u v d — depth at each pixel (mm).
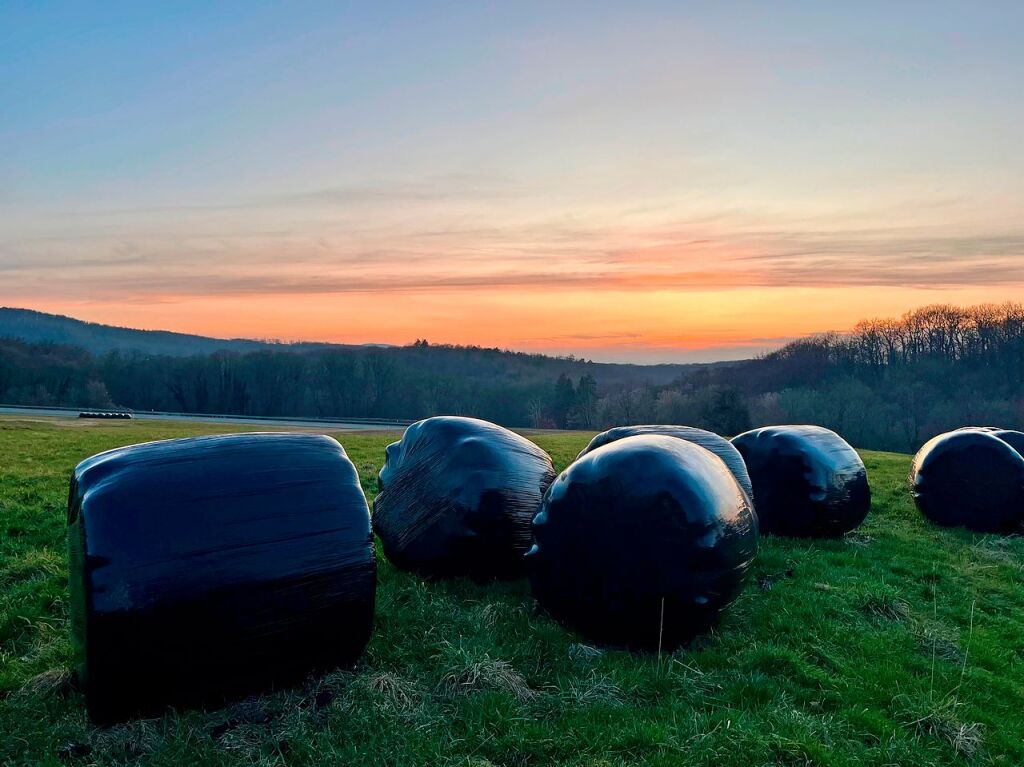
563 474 6281
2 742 4457
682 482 5766
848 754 4691
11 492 11375
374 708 4852
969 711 5395
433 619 6336
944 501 11453
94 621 4391
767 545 9688
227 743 4488
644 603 5758
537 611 6688
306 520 4953
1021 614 7723
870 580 8242
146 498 4688
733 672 5660
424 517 7406
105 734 4562
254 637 4719
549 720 4902
